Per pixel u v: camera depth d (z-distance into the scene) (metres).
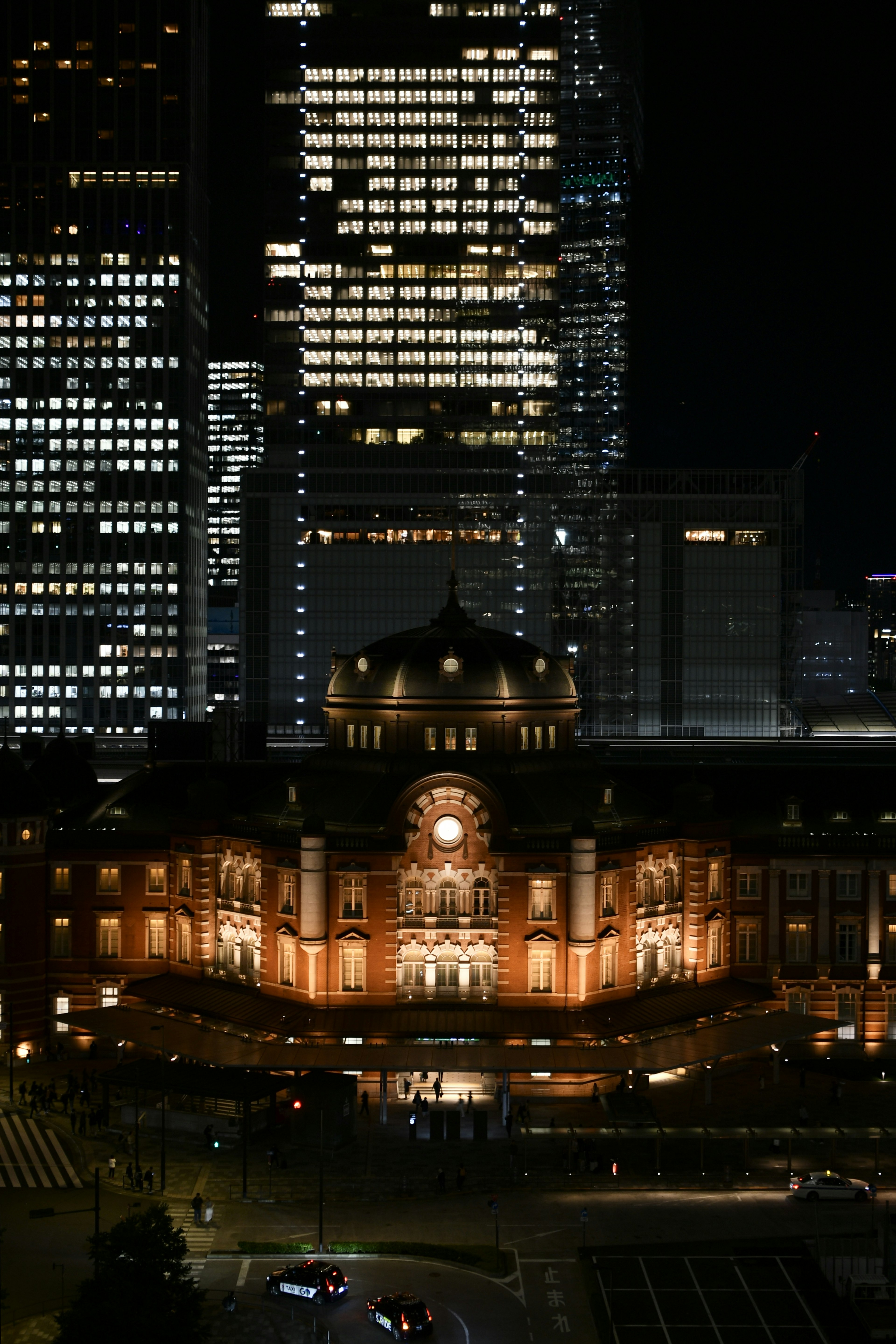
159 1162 89.81
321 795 111.38
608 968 107.12
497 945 104.75
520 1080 102.69
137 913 116.94
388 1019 102.94
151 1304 60.78
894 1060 113.31
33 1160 90.06
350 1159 90.38
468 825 105.19
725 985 114.12
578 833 103.88
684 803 114.94
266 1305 69.81
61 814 124.25
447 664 111.38
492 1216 81.00
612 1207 82.31
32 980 115.56
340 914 105.12
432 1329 67.12
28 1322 67.62
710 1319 68.56
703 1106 100.06
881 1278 71.00
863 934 115.56
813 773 122.38
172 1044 99.19
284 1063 94.62
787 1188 85.25
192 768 125.25
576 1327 67.81
